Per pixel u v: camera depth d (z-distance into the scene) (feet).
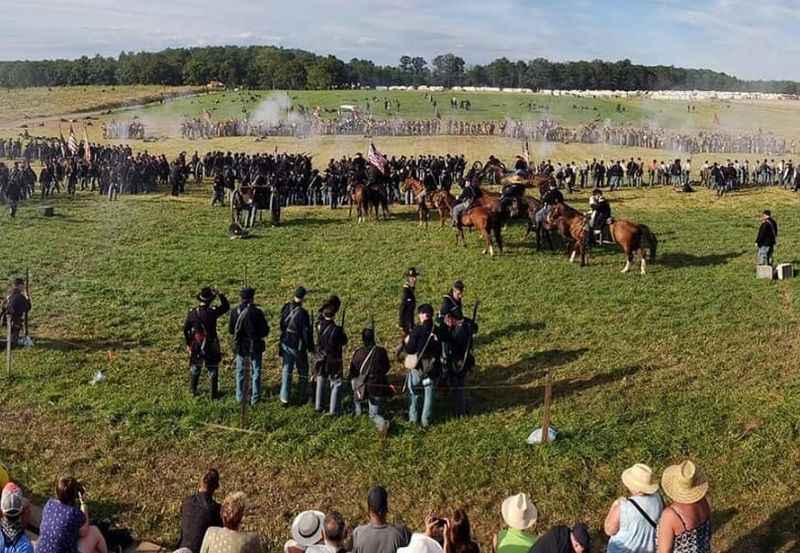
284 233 108.68
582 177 162.40
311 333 51.70
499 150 250.57
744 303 76.18
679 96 514.68
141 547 36.52
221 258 92.99
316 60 557.33
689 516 27.68
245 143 259.39
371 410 48.70
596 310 74.18
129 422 48.78
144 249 96.58
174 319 69.72
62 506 28.58
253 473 43.68
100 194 140.26
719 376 57.47
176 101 415.03
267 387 54.90
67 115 364.38
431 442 47.21
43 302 73.31
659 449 45.98
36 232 104.12
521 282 83.97
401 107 391.24
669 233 111.04
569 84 647.15
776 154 254.06
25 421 49.01
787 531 38.04
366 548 27.78
